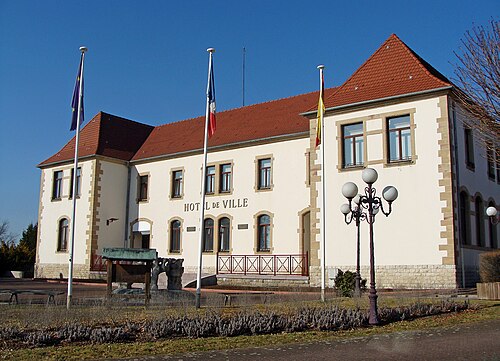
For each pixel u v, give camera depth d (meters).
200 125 37.97
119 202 37.41
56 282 32.81
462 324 13.28
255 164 31.34
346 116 25.22
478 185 25.33
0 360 9.07
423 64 25.50
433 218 22.38
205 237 33.09
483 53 20.28
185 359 9.32
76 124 18.86
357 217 18.08
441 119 22.69
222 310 14.01
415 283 22.34
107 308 13.65
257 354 9.73
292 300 16.67
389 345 10.52
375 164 24.08
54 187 39.44
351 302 16.45
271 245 29.91
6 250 42.72
